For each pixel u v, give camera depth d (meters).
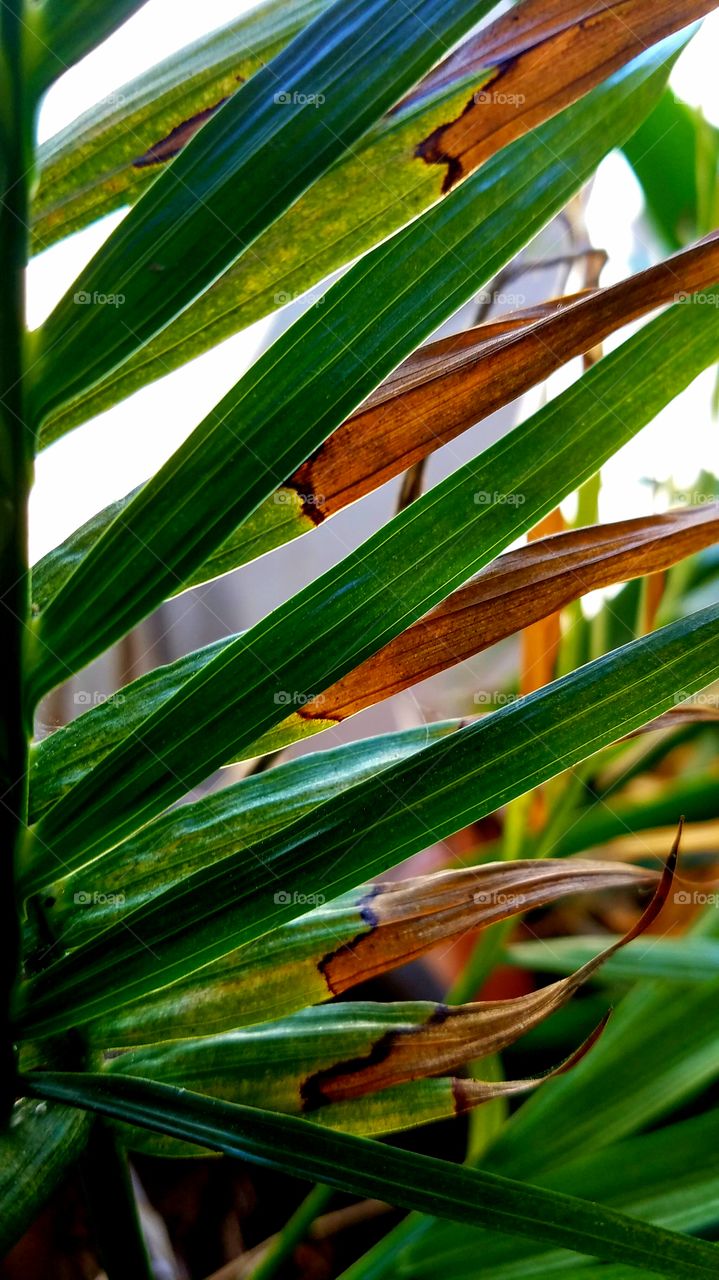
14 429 0.30
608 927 0.82
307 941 0.36
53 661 0.31
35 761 0.36
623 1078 0.50
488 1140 0.51
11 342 0.30
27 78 0.29
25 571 0.31
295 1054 0.35
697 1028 0.51
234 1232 0.66
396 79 0.30
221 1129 0.31
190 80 0.35
